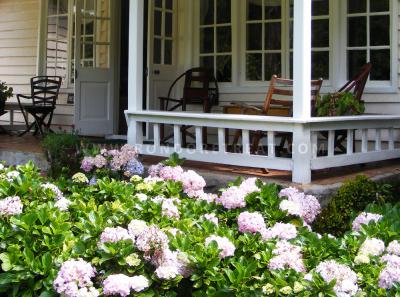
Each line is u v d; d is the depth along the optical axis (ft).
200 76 22.04
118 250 6.86
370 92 19.72
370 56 19.95
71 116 27.43
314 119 13.65
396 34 19.26
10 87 27.84
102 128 25.04
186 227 8.05
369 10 19.85
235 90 22.48
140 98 17.61
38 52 28.37
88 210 8.62
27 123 26.37
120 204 8.84
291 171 14.47
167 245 7.02
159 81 23.40
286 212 8.99
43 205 8.36
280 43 21.72
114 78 25.38
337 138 18.67
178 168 11.21
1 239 7.44
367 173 15.49
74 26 26.63
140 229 7.23
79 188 10.91
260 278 6.80
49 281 6.66
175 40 23.95
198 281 6.82
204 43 23.45
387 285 6.61
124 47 26.99
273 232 8.15
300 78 13.73
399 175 15.79
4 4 30.35
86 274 6.49
